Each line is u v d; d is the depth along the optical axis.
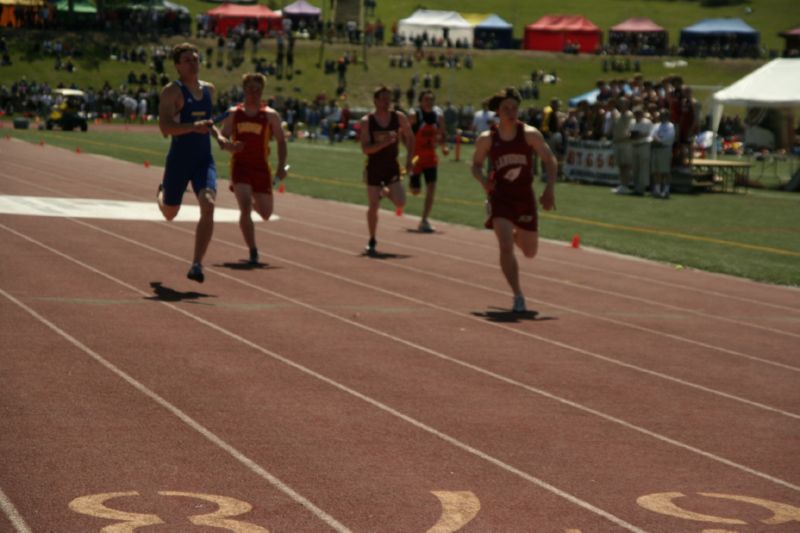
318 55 120.81
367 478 7.80
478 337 13.39
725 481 8.22
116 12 117.94
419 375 11.19
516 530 6.88
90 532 6.49
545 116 47.03
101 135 70.56
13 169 36.84
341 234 23.50
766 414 10.46
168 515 6.84
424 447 8.66
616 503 7.54
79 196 28.78
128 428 8.70
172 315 13.47
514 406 10.16
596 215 32.03
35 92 96.44
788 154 64.88
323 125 84.00
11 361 10.64
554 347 13.09
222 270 17.44
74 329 12.28
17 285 14.82
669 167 39.75
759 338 14.53
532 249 15.81
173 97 15.04
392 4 171.38
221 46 115.12
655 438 9.34
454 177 46.38
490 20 134.38
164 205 15.70
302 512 7.02
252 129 18.23
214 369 10.87
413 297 16.08
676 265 21.72
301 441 8.63
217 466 7.88
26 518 6.66
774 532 7.10
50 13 114.81
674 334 14.43
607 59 129.75
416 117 24.72
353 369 11.27
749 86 50.91
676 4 176.38
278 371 10.97
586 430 9.46
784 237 28.12
